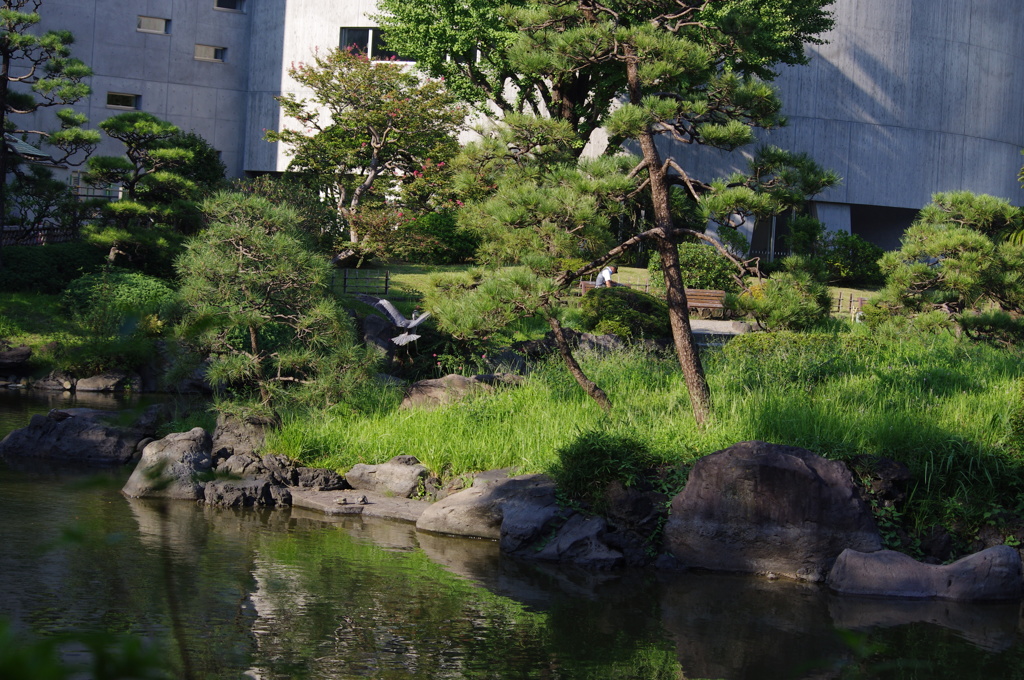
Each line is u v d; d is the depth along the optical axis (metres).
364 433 14.91
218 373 14.69
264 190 30.20
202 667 6.73
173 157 28.81
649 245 35.69
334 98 30.78
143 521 11.34
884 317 20.39
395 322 20.83
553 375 16.70
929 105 40.12
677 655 7.75
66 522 10.88
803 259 13.38
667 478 11.88
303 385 15.45
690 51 12.70
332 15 40.44
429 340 22.53
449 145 30.47
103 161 28.41
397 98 30.19
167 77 41.00
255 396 16.25
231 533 11.15
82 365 21.61
